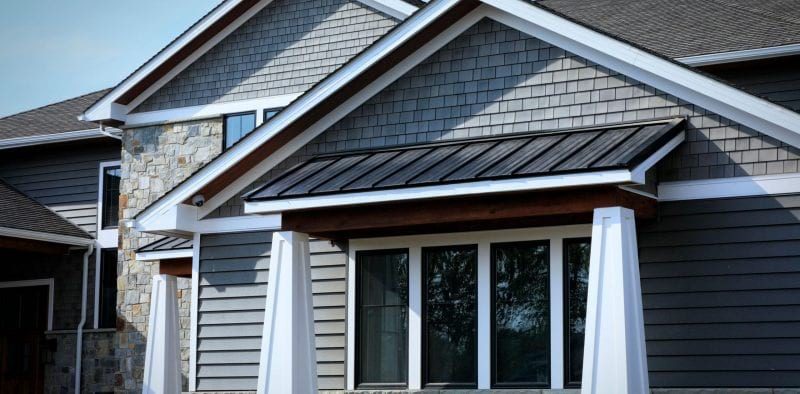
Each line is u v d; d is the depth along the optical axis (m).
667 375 12.03
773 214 11.80
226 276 15.12
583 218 12.42
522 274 13.09
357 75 13.78
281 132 14.23
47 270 23.19
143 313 19.81
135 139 19.89
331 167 13.73
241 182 15.00
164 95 19.66
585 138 12.44
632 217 11.52
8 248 21.53
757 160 11.94
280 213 13.39
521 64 13.36
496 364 13.02
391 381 13.75
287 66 18.48
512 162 12.08
